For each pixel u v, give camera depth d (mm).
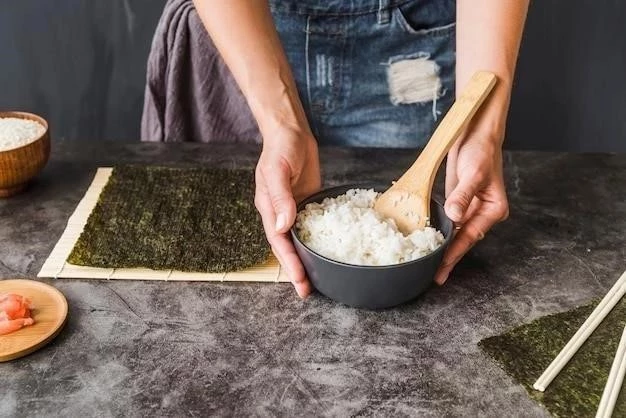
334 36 1179
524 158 1082
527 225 945
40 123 1020
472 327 793
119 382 732
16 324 770
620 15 1539
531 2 1537
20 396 719
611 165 1065
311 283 826
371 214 812
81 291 837
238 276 854
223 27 954
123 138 1706
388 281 767
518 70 1611
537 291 841
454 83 1239
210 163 1067
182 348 768
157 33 1224
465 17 947
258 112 912
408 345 772
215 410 706
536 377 733
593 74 1602
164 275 854
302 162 873
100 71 1639
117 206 954
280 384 730
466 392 723
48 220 946
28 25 1591
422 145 1273
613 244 914
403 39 1186
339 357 759
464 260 886
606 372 737
